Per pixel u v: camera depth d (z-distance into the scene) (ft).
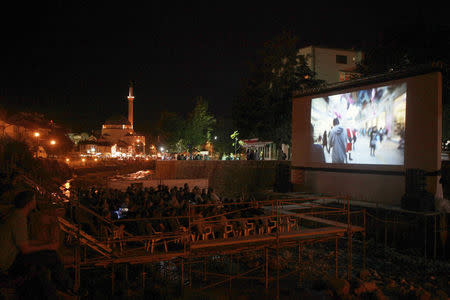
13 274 16.08
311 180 70.13
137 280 28.43
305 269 34.83
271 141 100.68
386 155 54.90
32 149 70.79
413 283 31.71
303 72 98.22
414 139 51.11
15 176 34.40
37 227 20.07
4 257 15.40
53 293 16.02
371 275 33.47
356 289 28.14
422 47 74.90
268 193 70.74
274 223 42.24
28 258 16.70
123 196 50.34
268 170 90.94
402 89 53.01
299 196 63.62
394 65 78.07
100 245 25.21
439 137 48.37
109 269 30.30
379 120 56.29
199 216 34.63
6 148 51.29
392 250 41.98
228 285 29.84
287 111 97.19
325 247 44.52
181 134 211.20
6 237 15.56
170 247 34.24
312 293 27.71
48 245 16.72
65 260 23.89
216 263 35.83
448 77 49.73
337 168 63.67
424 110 50.03
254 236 28.78
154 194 49.49
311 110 70.18
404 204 46.98
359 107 59.82
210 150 206.28
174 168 92.27
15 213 15.96
